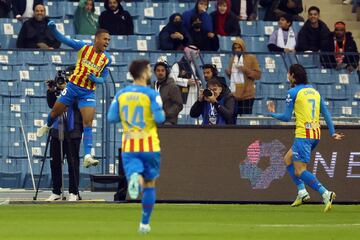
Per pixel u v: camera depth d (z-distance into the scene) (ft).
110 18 264.52
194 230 137.28
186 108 225.97
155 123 125.08
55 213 169.07
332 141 200.13
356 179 200.44
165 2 286.05
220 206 189.78
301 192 185.16
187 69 226.79
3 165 230.89
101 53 189.16
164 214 169.68
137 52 230.89
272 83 244.63
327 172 199.93
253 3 285.84
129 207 183.62
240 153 198.49
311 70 250.16
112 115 125.80
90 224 146.51
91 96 189.98
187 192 197.26
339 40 266.57
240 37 262.47
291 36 269.03
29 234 129.49
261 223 152.87
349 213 175.83
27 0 271.49
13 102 234.38
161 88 207.10
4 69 237.45
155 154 124.47
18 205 187.62
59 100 189.47
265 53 232.73
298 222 155.53
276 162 198.80
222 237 126.93
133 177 119.44
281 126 198.90
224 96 206.59
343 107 248.73
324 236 129.90
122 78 237.66
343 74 249.34
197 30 259.80
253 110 242.17
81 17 268.00
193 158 197.67
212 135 198.29
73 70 201.16
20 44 252.01
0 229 137.28
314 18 265.95
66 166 225.76
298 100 178.81
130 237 124.98
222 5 271.49
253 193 198.08
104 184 199.93
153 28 277.44
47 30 253.44
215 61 239.71
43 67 239.50
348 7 305.94
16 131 232.32
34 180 231.09
